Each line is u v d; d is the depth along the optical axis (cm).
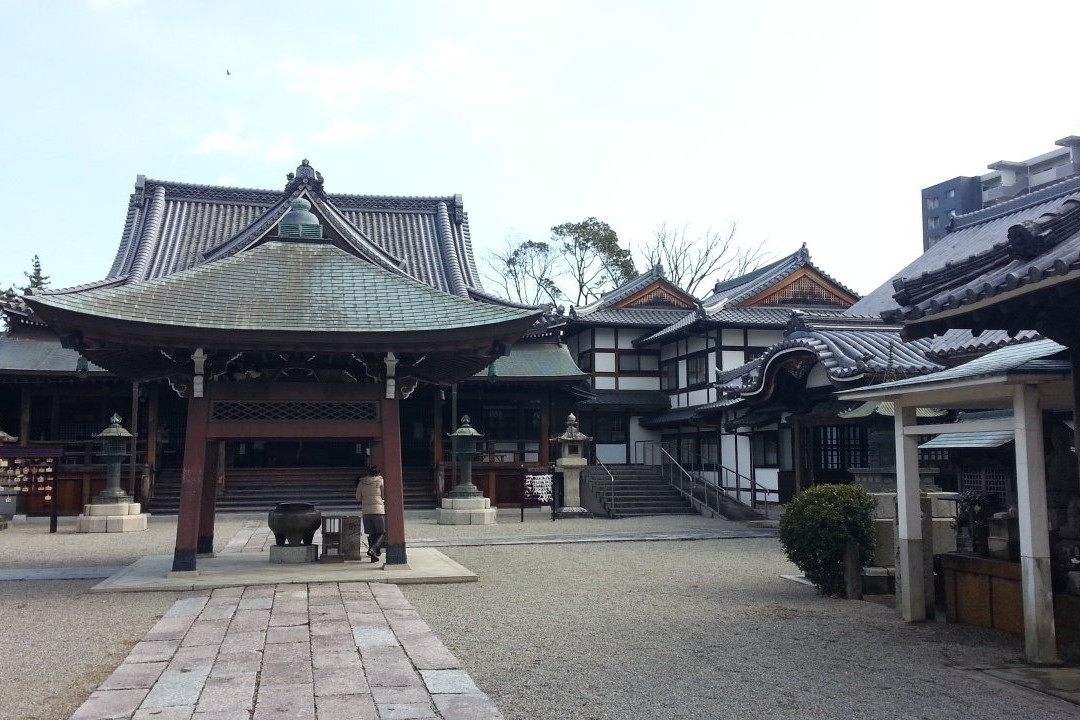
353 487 2844
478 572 1332
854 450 2131
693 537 1948
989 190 6259
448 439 3253
